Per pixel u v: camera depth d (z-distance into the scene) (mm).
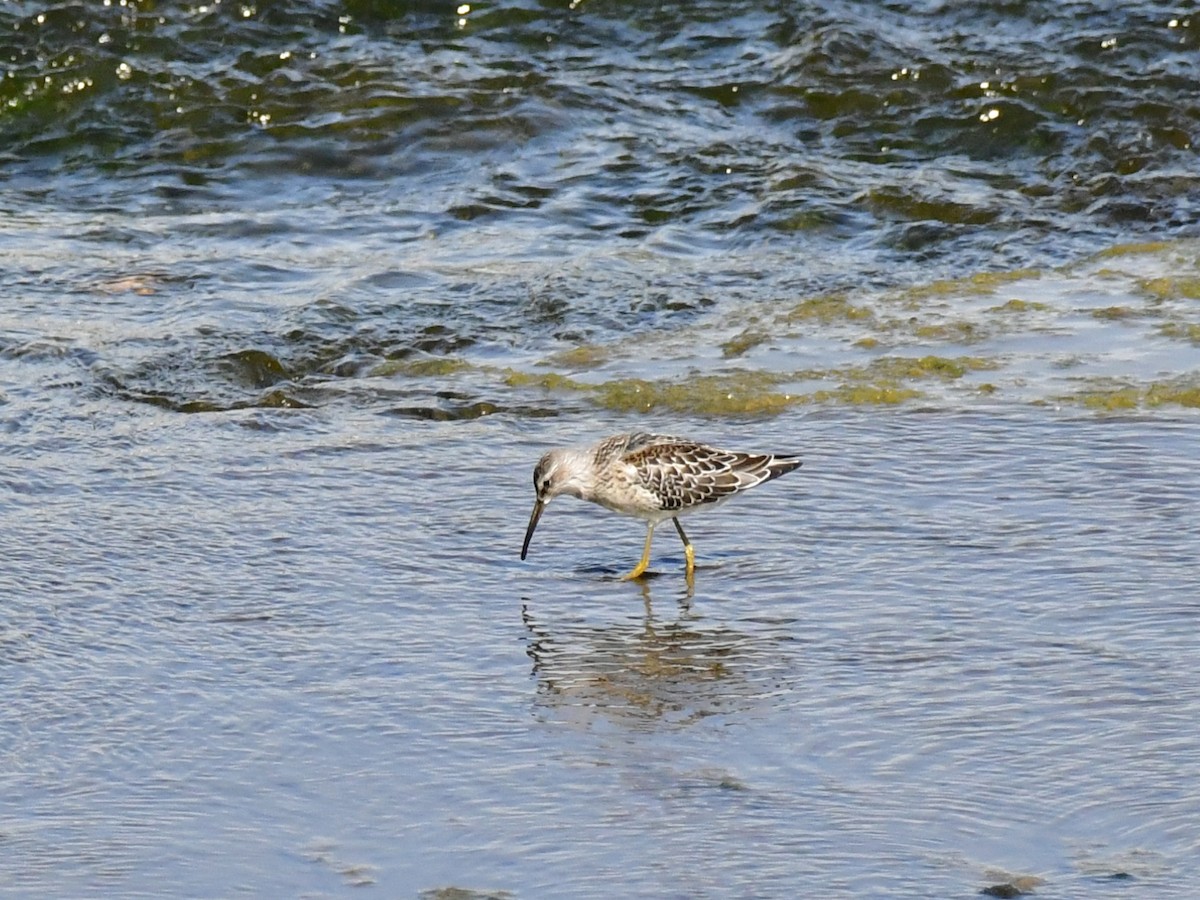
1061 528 13023
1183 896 8188
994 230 21094
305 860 8742
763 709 10367
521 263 20109
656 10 26078
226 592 12242
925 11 26000
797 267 20109
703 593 12297
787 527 13375
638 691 10688
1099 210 21672
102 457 14984
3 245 20438
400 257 20328
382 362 17625
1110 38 24953
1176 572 12148
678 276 19766
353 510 13836
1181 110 23609
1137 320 18031
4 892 8422
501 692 10703
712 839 8836
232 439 15492
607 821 9062
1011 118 23656
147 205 22188
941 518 13344
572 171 22734
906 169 22859
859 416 15688
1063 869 8469
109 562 12750
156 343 17609
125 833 9008
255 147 23312
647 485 12633
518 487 14422
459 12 25953
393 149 23281
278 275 19766
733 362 17250
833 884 8375
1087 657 10883
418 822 9102
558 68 24953
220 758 9828
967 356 17141
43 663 11070
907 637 11336
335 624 11750
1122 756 9594
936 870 8484
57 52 24469
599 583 12570
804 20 25641
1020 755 9648
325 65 24594
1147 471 14070
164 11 25094
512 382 16969
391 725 10234
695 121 23922
